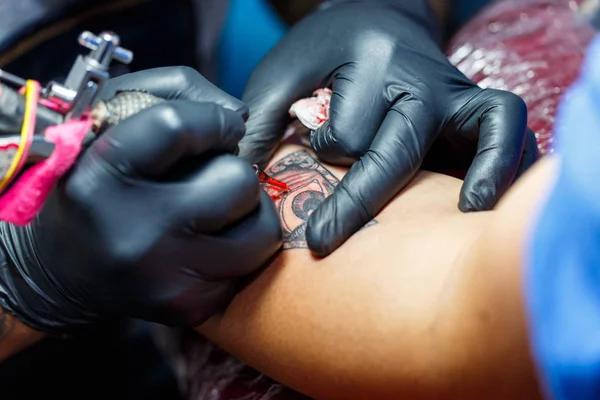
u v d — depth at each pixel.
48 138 0.74
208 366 1.23
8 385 1.44
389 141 0.96
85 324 0.99
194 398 1.22
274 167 1.09
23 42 1.12
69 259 0.87
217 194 0.81
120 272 0.83
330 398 0.92
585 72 0.51
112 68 1.29
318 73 1.10
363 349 0.82
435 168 1.17
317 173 1.04
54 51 1.19
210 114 0.81
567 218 0.50
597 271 0.50
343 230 0.91
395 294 0.81
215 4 1.45
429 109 1.00
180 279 0.85
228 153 0.87
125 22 1.26
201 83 0.97
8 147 0.71
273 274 0.95
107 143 0.78
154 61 1.38
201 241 0.84
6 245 0.94
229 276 0.90
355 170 0.95
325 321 0.86
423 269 0.81
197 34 1.47
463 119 1.02
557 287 0.52
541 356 0.54
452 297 0.73
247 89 1.16
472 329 0.70
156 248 0.82
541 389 0.66
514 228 0.63
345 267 0.89
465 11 2.03
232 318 0.97
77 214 0.81
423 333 0.77
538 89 1.36
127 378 1.58
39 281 0.94
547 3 1.56
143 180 0.80
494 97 1.00
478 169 0.93
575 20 1.50
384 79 1.03
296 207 1.00
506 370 0.68
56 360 1.52
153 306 0.87
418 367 0.78
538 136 1.28
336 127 1.01
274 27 2.32
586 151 0.49
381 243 0.89
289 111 1.11
